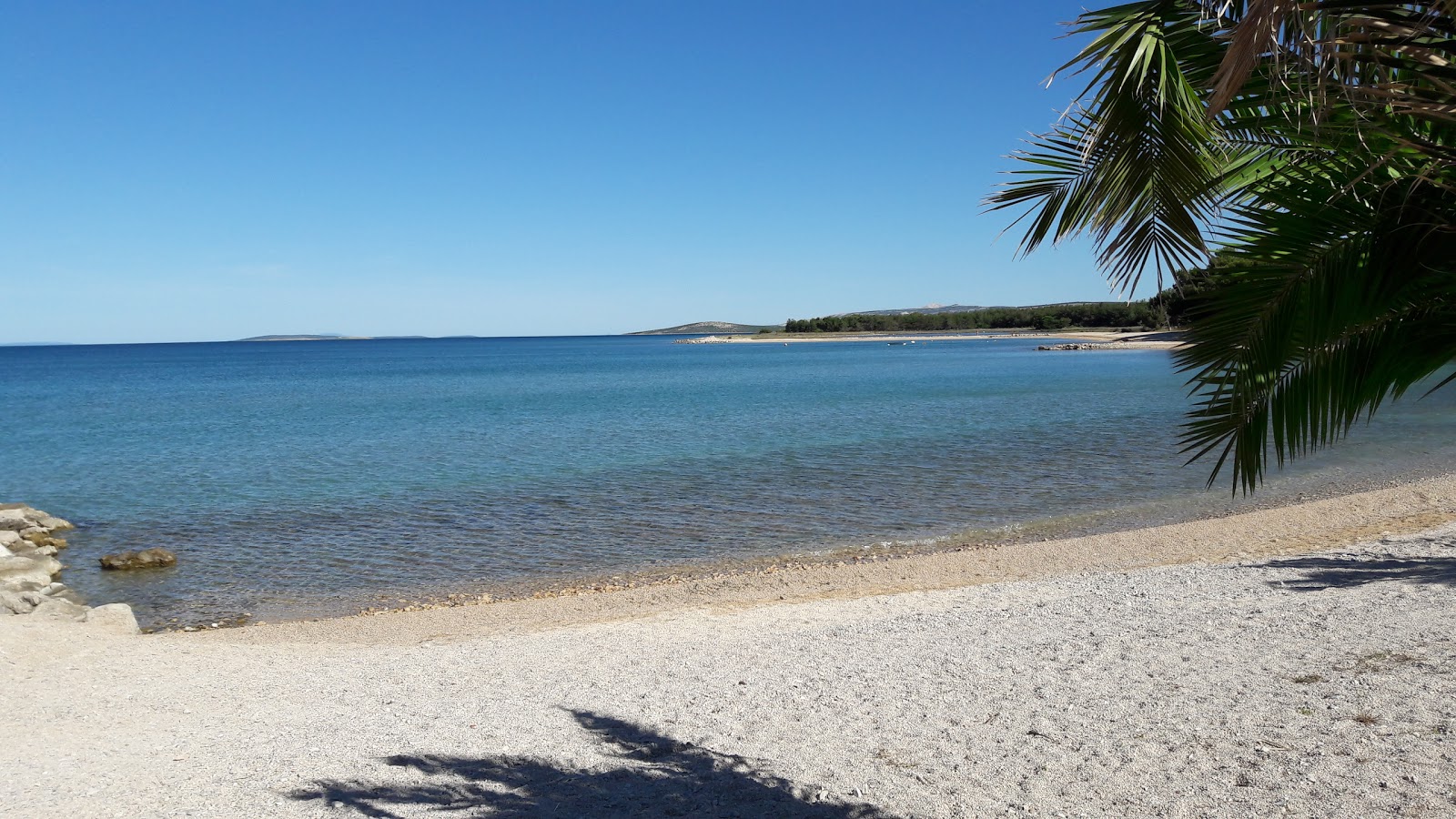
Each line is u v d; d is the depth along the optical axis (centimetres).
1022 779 513
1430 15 240
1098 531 1597
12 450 3428
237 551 1686
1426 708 548
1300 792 457
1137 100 349
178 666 975
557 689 806
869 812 489
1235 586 990
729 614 1112
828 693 721
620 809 518
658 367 10544
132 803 568
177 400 6150
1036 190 381
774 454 2797
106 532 1883
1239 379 341
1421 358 322
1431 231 294
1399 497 1597
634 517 1894
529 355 17438
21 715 793
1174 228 355
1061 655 772
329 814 533
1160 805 461
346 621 1227
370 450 3188
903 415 4022
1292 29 262
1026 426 3403
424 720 733
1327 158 325
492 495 2203
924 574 1315
